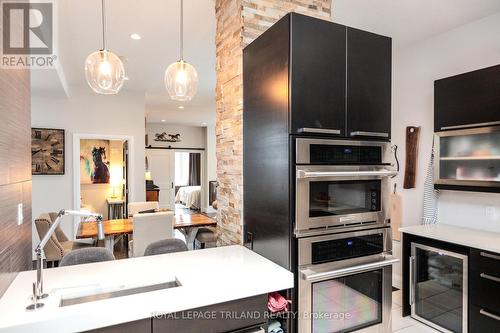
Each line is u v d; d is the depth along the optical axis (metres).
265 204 1.94
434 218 3.29
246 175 2.19
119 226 4.06
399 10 2.76
